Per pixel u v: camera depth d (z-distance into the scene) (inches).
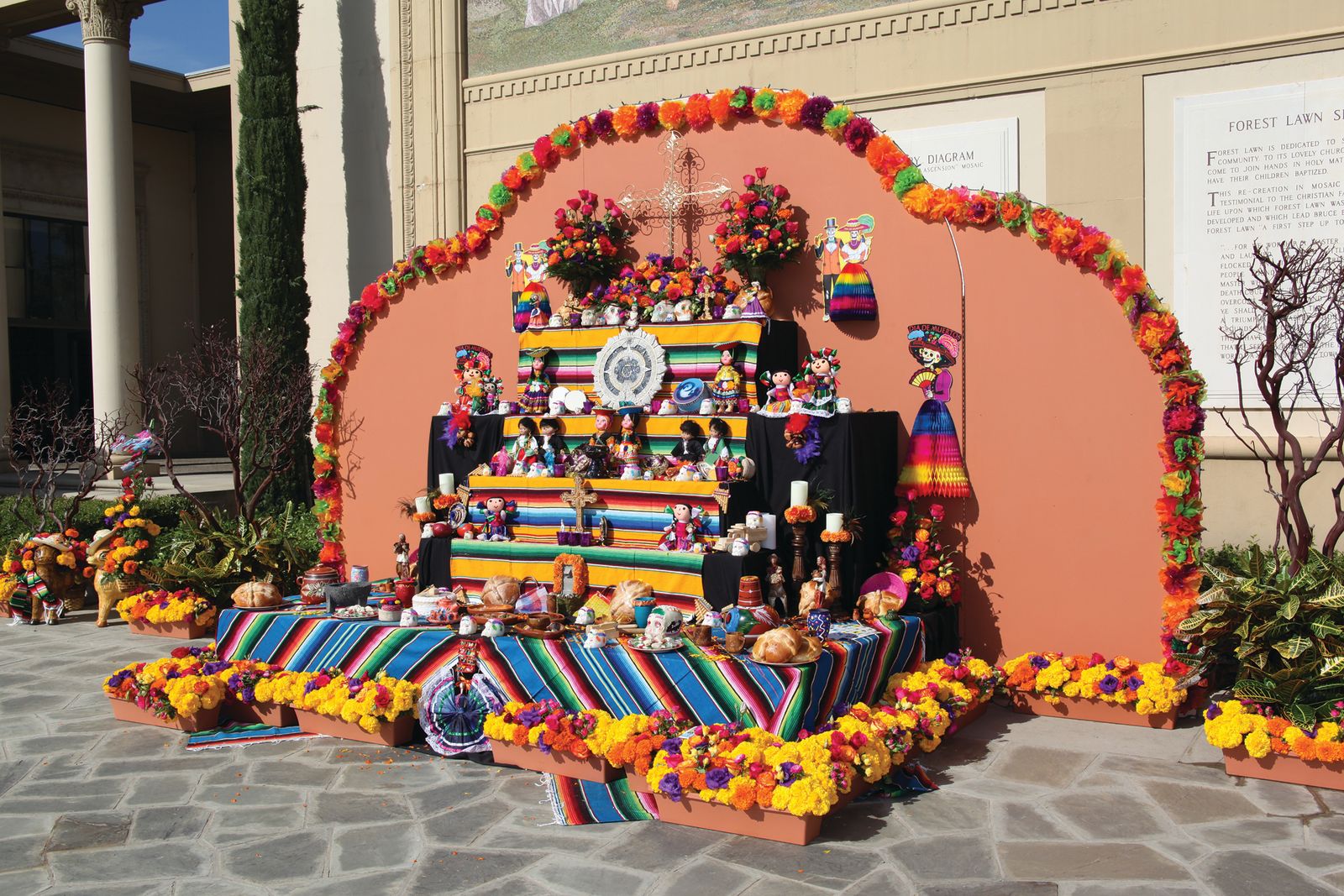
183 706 269.7
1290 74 358.9
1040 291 277.9
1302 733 222.5
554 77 515.8
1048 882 182.5
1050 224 273.0
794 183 305.9
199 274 962.7
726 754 209.6
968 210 283.0
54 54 799.1
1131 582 271.0
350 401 385.4
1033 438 280.2
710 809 207.5
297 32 558.6
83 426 513.0
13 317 863.7
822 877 185.6
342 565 388.8
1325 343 345.7
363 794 229.8
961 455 286.5
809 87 449.7
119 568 410.0
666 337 303.0
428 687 260.2
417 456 371.6
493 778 239.5
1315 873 183.8
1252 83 365.7
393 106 558.9
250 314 538.6
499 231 354.0
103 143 620.7
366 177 574.9
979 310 284.5
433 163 547.5
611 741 227.3
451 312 363.6
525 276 346.9
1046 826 205.9
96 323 622.8
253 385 479.8
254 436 475.2
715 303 303.6
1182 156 377.7
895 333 294.4
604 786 230.4
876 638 251.8
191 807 223.6
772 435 280.7
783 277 309.3
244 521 422.0
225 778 241.3
